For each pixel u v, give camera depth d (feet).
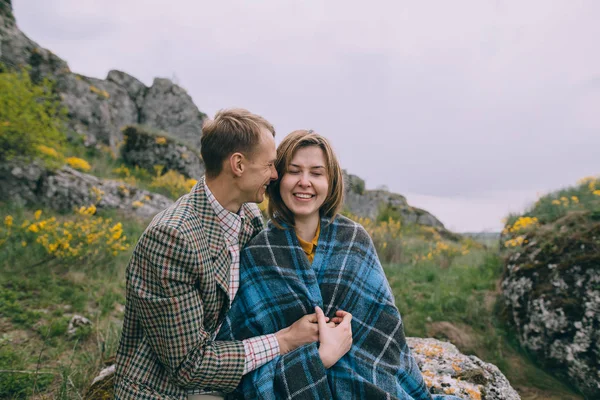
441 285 18.58
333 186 6.06
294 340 5.13
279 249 5.70
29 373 8.84
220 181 5.19
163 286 4.49
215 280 4.95
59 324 11.77
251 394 4.91
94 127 43.27
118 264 17.78
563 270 14.01
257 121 5.14
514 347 14.12
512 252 17.72
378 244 26.55
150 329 4.61
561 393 12.19
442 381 7.23
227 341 4.96
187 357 4.57
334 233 6.07
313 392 4.78
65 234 17.15
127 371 4.85
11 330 11.44
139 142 45.73
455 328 14.98
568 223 16.19
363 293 5.78
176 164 45.78
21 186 24.90
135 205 28.81
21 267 15.52
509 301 15.39
